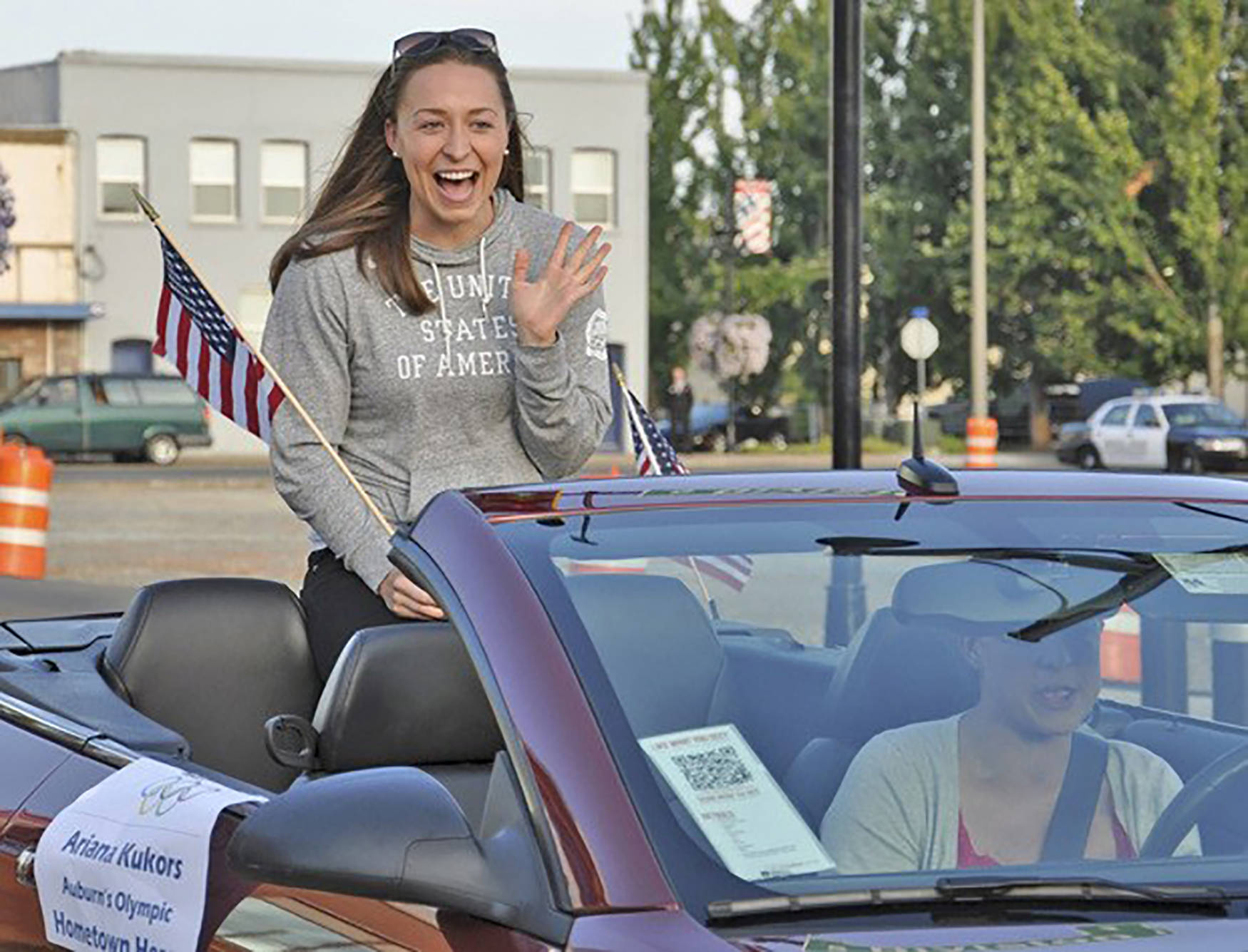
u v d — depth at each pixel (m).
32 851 5.53
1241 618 4.58
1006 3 95.56
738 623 4.40
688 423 82.19
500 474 7.08
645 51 93.19
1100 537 4.72
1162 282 86.81
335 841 3.88
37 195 77.69
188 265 7.33
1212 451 64.56
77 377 69.31
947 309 99.00
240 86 79.25
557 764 4.02
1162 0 86.75
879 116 99.94
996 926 3.84
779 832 4.07
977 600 4.50
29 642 6.96
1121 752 4.41
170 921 4.91
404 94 6.92
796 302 93.69
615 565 4.43
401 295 6.95
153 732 5.71
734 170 95.19
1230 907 3.98
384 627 5.48
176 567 30.83
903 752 4.30
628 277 83.44
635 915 3.79
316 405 7.03
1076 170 88.25
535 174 83.06
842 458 18.83
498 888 3.89
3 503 26.50
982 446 36.41
